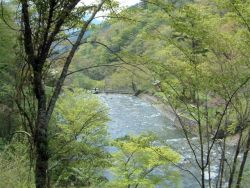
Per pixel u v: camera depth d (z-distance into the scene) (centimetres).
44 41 469
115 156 1182
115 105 4997
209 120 862
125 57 703
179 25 731
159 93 881
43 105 477
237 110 821
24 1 453
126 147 1119
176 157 1046
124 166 1167
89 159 1145
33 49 473
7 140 1446
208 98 872
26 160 1077
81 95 1503
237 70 803
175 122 3434
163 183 1277
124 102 5238
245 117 848
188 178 1662
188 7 725
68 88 1617
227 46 788
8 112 1462
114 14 577
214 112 866
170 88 837
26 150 1147
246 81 789
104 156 1192
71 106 1427
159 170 1376
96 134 1398
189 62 802
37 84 472
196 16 730
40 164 474
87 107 1403
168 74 783
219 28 801
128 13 636
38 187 471
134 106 4950
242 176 901
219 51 802
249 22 732
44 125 475
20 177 919
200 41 798
